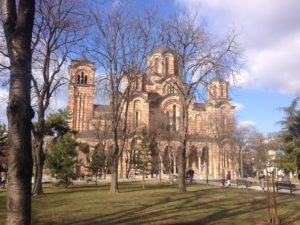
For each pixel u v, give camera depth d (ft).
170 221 48.57
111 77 102.42
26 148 27.73
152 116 236.22
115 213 56.24
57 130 153.89
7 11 29.91
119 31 104.99
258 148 283.79
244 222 48.42
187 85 103.04
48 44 89.66
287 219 51.06
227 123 251.19
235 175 260.21
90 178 188.03
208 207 63.52
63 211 58.44
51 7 87.20
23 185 27.17
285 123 156.87
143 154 131.44
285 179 171.42
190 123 262.47
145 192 94.68
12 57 28.84
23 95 28.30
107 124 206.80
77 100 249.96
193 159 272.31
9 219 26.58
